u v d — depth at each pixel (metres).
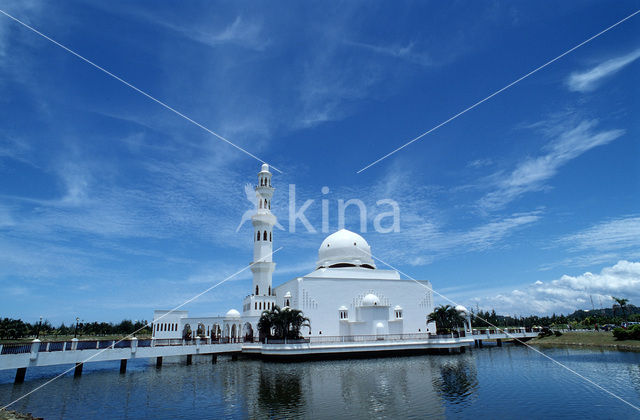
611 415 27.23
